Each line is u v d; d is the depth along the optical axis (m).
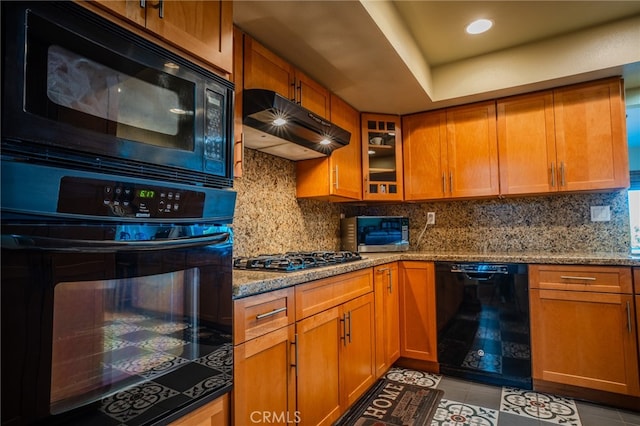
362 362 2.08
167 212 0.95
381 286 2.39
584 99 2.41
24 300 0.68
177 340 1.00
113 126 0.86
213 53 1.18
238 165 1.61
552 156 2.50
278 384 1.40
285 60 2.01
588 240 2.62
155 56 0.96
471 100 2.72
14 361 0.67
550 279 2.22
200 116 1.09
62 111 0.75
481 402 2.12
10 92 0.67
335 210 3.12
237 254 2.10
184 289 1.02
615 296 2.06
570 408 2.05
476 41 2.36
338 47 1.89
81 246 0.76
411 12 2.02
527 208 2.84
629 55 2.13
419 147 2.98
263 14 1.58
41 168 0.70
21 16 0.69
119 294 0.85
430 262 2.59
